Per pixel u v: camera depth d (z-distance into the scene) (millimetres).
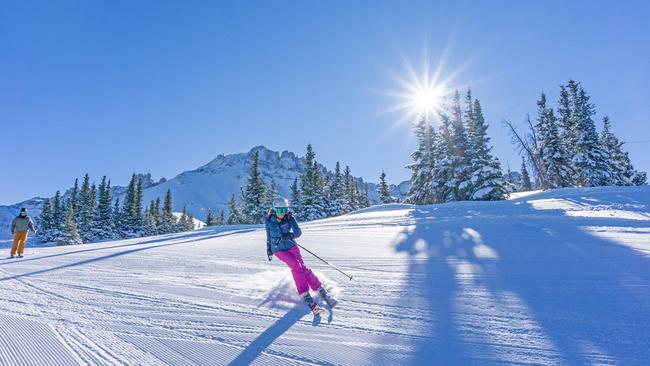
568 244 7172
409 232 10562
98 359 2814
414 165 39312
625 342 2914
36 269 6684
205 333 3375
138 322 3668
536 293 4254
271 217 4602
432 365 2680
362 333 3328
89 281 5496
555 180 37406
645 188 18922
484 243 7781
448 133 35344
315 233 12117
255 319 3764
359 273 5691
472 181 31672
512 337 3109
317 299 4469
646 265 5270
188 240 12992
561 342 2969
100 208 60969
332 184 52531
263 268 6383
